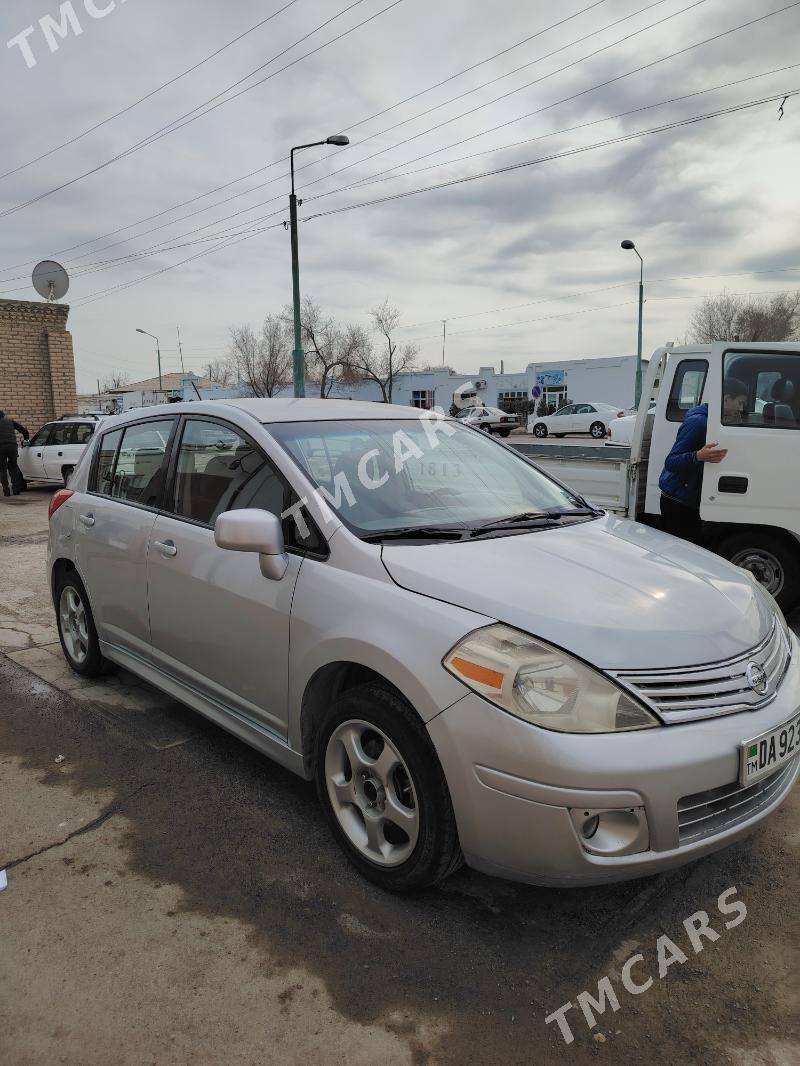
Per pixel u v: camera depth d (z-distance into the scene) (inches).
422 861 89.5
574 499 139.8
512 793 79.7
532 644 82.7
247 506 118.3
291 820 114.7
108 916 93.0
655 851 79.3
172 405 146.6
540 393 1690.5
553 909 94.9
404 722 89.2
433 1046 74.8
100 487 161.8
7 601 247.9
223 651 119.0
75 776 128.3
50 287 554.3
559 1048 74.7
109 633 155.4
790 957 87.0
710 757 80.3
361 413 136.9
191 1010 78.8
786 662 97.4
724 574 109.1
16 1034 75.8
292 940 89.0
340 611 97.4
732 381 202.8
